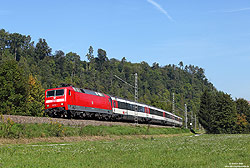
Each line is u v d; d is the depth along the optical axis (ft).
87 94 134.31
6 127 85.51
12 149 67.77
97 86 438.40
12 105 156.04
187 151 73.67
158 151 73.26
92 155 63.82
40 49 545.44
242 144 93.04
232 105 272.10
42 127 98.94
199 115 318.86
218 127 271.69
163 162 55.06
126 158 59.93
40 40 556.92
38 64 493.36
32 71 395.96
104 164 52.47
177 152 71.77
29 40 549.95
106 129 131.75
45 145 82.02
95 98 140.97
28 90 173.27
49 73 436.76
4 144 77.56
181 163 53.72
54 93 120.16
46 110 121.19
